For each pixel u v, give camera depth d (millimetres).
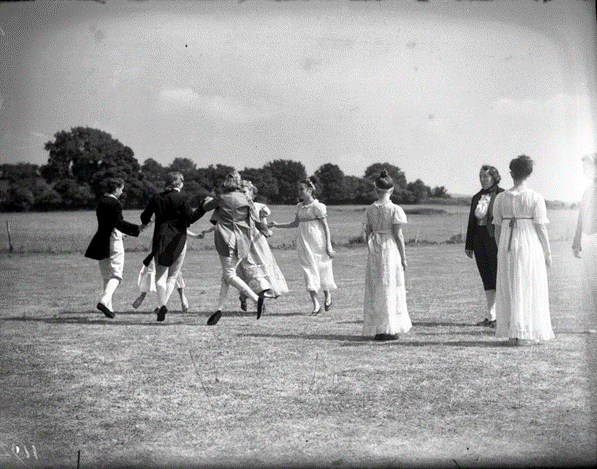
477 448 3729
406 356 6020
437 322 7965
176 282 9141
